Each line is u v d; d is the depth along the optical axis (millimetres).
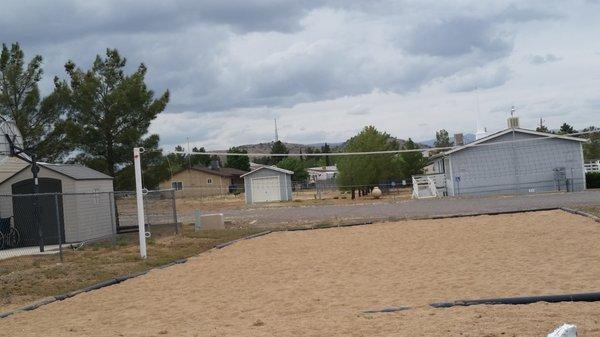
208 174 72438
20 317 9891
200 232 22875
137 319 9188
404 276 11297
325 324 7660
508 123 40344
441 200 33938
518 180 39688
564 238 14469
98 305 10633
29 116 32125
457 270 11430
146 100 30500
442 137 83438
